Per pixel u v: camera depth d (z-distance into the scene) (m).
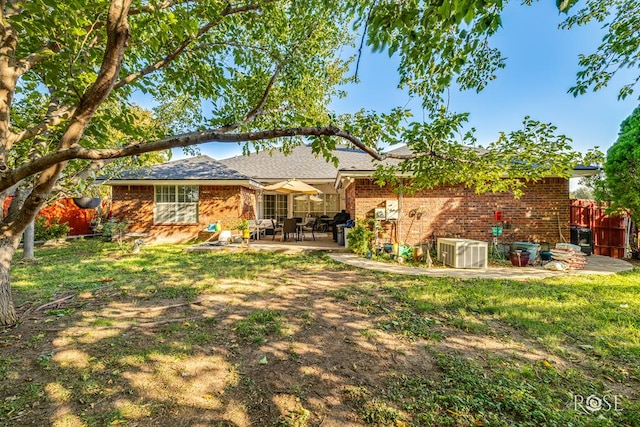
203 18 4.02
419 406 2.46
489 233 9.95
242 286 6.09
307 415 2.36
